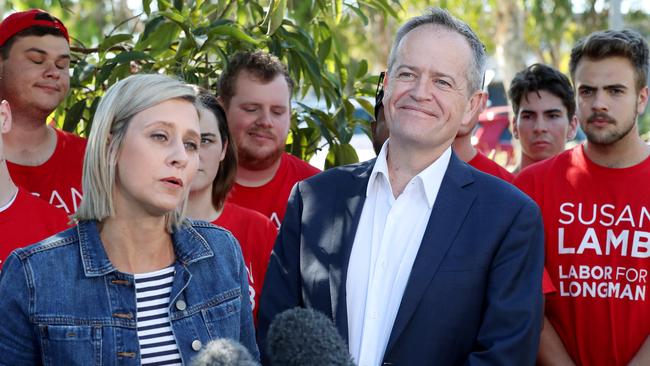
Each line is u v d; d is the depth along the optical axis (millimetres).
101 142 2281
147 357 2285
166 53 4742
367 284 2846
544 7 15727
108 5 13844
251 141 4129
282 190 4277
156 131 2260
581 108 3510
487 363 2668
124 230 2324
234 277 2477
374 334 2791
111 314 2266
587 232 3439
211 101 3676
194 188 3572
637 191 3426
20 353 2236
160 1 4605
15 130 3928
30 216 3289
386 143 3037
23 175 3912
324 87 5016
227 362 1763
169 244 2414
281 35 4777
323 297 2855
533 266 2828
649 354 3275
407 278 2803
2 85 3934
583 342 3398
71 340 2217
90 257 2281
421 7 13742
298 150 5094
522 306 2744
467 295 2762
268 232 3705
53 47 3971
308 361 1791
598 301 3391
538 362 3443
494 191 2881
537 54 18438
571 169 3541
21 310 2219
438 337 2732
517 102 5125
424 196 2873
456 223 2820
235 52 4473
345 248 2887
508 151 13695
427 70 2854
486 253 2781
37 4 10570
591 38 3496
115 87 2316
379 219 2918
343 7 5516
